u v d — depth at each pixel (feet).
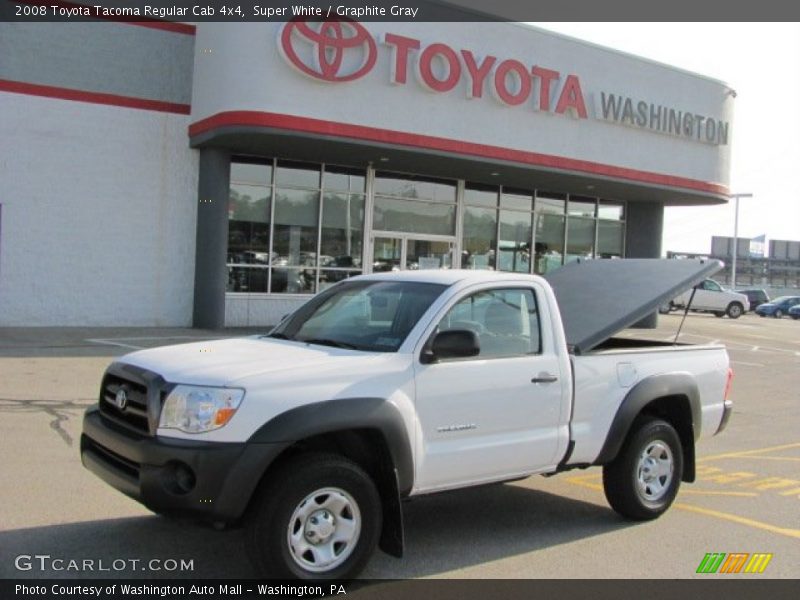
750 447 31.35
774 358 67.21
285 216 63.72
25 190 53.62
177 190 58.80
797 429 35.58
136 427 15.16
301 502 14.61
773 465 28.09
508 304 18.48
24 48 53.31
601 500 22.67
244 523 14.69
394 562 16.99
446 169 67.41
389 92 57.93
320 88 55.11
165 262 58.65
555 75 66.39
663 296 20.83
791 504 22.84
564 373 18.67
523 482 24.36
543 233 79.36
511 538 18.94
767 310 158.10
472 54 61.62
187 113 58.90
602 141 70.18
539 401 18.15
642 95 72.59
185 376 14.82
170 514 14.34
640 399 19.97
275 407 14.47
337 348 17.21
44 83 53.93
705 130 77.82
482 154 62.69
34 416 28.50
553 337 18.84
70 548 16.72
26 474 21.62
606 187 75.56
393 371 15.99
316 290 65.16
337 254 66.28
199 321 59.16
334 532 15.07
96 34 55.52
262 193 62.64
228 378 14.56
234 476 13.96
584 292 22.53
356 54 56.39
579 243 82.07
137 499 14.74
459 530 19.45
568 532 19.57
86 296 55.93
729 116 80.23
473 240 74.33
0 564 15.76
